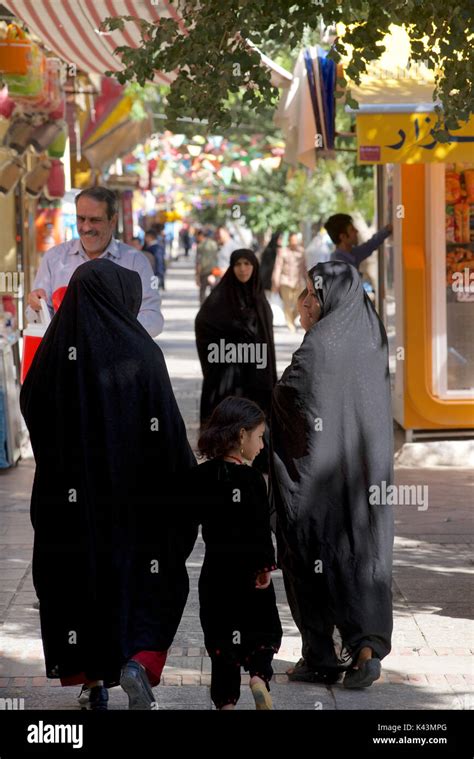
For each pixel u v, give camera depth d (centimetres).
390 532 650
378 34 756
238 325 1195
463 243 1244
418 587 830
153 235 3447
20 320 1438
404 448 1251
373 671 632
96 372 589
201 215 4531
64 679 596
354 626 640
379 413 647
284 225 2981
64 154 1619
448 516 1028
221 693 590
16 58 1181
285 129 1352
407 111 1038
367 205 2634
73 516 592
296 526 645
